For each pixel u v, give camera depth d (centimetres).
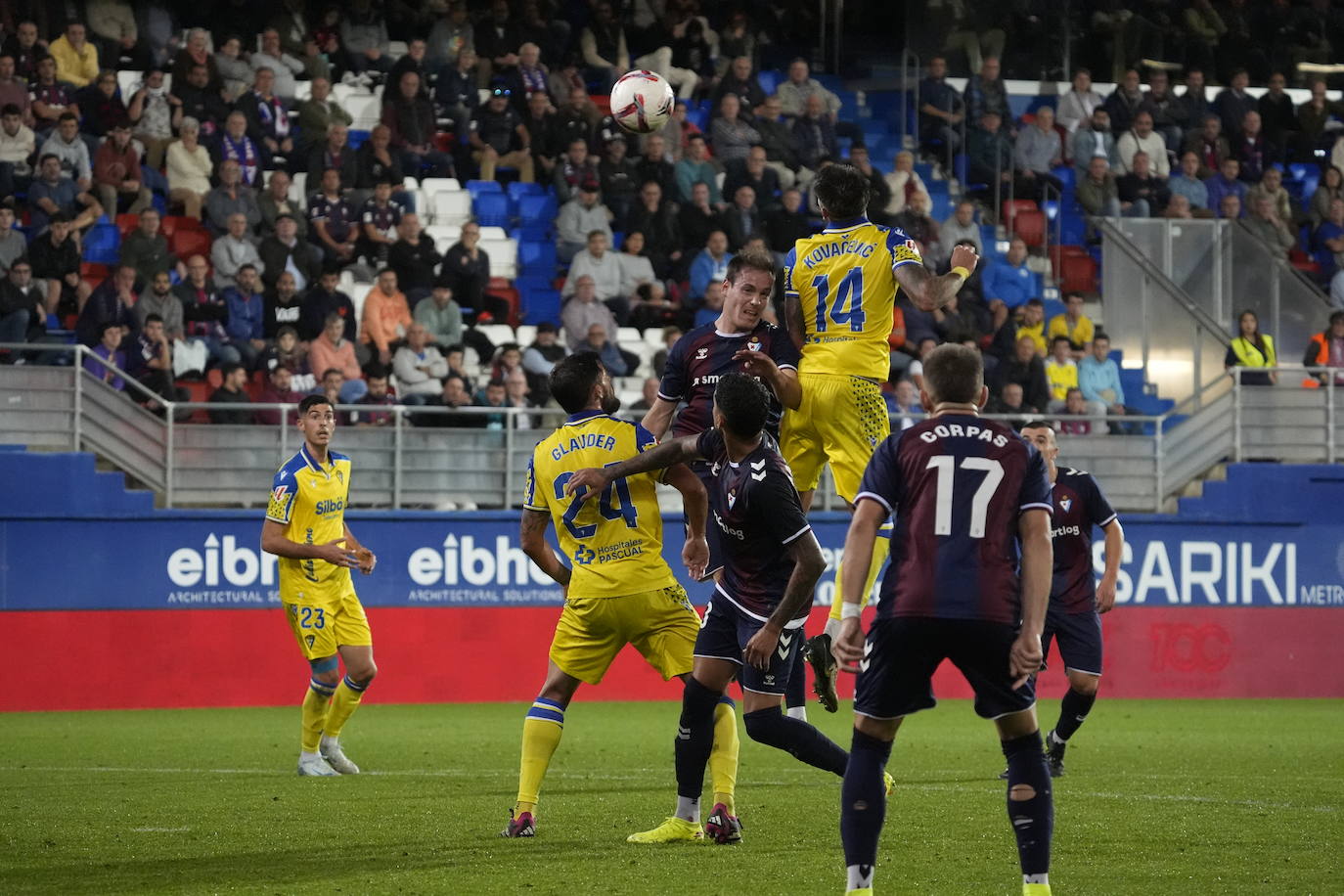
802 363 2177
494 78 5566
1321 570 4572
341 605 2605
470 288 4862
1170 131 5853
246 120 5025
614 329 4812
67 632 3928
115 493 3975
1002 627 1324
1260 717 3825
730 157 5438
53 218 4619
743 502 1723
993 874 1633
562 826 1978
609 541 1842
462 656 4181
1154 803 2225
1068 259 5538
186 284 4541
